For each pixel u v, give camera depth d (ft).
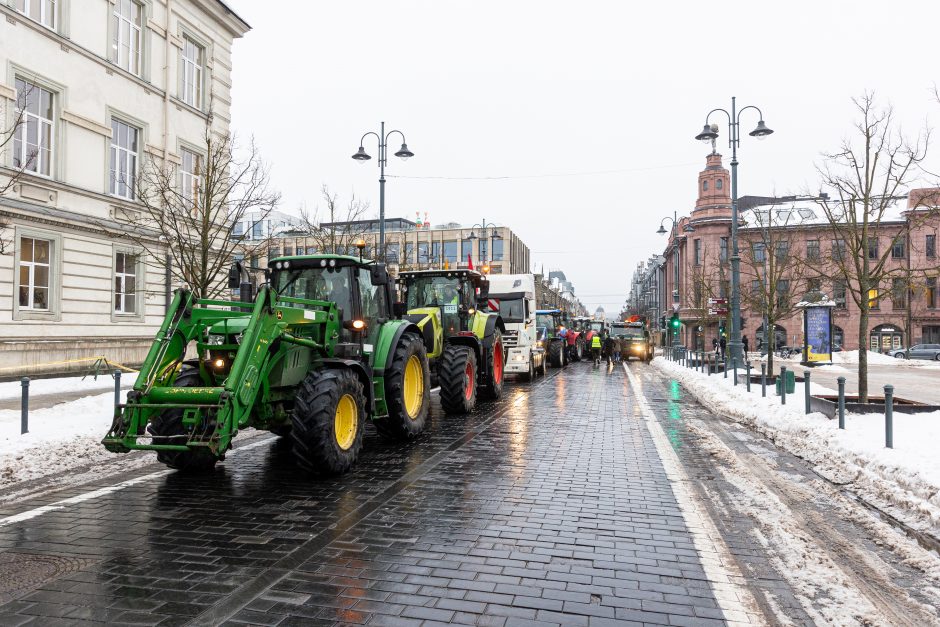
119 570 13.30
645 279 370.73
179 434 20.65
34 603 11.70
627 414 38.52
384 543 15.05
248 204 52.13
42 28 57.31
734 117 68.54
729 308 81.97
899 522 17.25
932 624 11.27
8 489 20.04
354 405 22.91
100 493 19.53
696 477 22.06
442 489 20.12
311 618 11.16
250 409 19.42
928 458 21.35
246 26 85.97
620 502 18.74
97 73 63.57
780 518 17.31
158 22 71.92
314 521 16.72
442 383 37.27
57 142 59.52
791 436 30.17
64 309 60.03
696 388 56.08
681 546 15.02
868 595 12.53
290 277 27.17
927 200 41.09
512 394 50.96
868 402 36.17
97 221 62.69
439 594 12.20
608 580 12.96
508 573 13.28
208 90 80.18
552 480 21.40
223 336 21.85
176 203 54.95
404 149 71.56
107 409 34.91
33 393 46.06
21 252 55.98
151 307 70.74
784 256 68.18
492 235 257.75
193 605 11.64
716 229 181.16
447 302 42.78
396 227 268.62
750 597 12.23
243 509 17.84
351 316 26.30
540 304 256.52
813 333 98.48
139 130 69.77
